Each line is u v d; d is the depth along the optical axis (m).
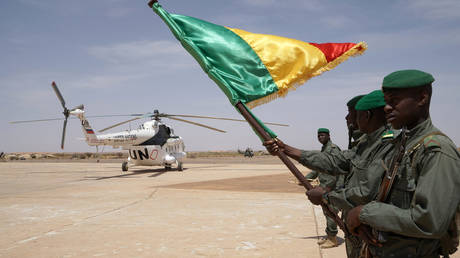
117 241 5.71
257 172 22.00
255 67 3.19
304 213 8.05
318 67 3.20
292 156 2.89
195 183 14.99
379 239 1.79
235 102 3.04
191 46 3.23
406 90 1.80
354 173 2.42
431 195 1.58
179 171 23.48
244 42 3.27
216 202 9.77
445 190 1.58
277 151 2.84
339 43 3.29
